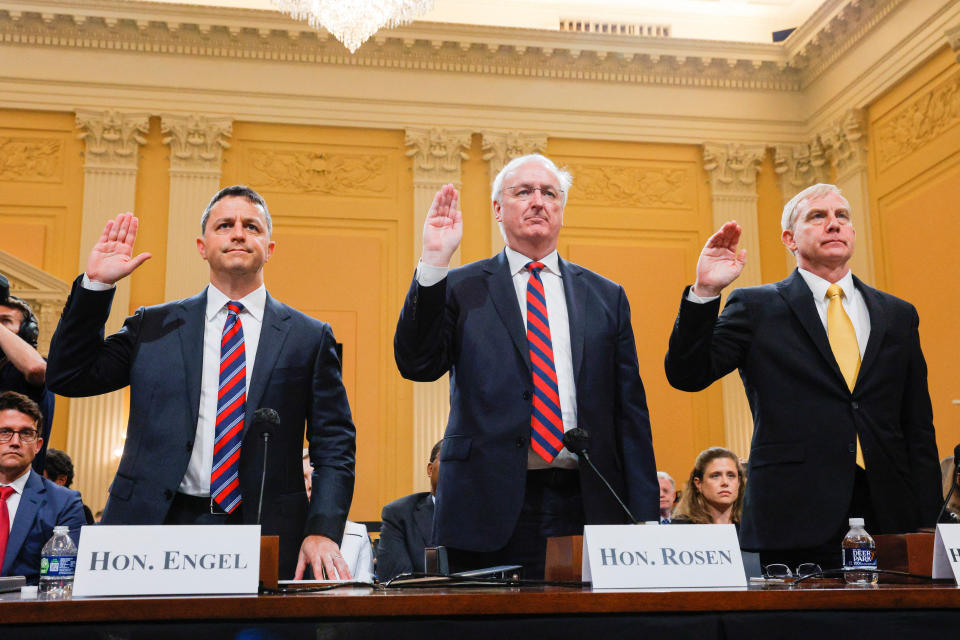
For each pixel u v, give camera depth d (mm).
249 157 9539
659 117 10148
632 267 9875
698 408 9594
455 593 1254
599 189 10016
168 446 2092
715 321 2238
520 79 10008
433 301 2154
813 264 2502
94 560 1400
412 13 7816
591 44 9922
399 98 9789
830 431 2270
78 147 9234
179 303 2303
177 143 9305
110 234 2123
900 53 8914
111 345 2215
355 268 9492
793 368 2352
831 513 2189
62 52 9297
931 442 2365
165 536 1438
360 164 9719
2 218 8977
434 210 2205
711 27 10688
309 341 2299
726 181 10086
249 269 2260
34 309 8414
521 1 10453
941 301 8398
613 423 2291
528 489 2176
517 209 2404
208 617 1187
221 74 9547
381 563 3783
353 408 9172
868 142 9531
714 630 1252
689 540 1544
